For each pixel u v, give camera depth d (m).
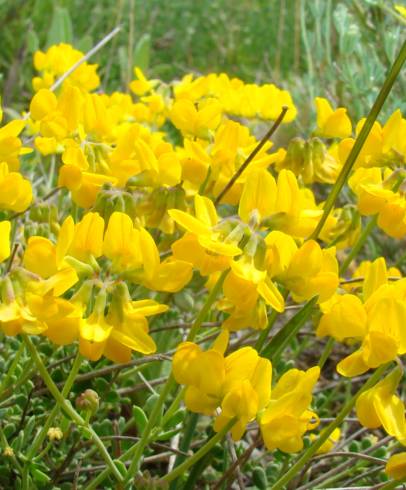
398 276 0.19
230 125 0.18
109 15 0.48
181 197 0.18
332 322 0.15
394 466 0.15
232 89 0.23
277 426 0.14
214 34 0.51
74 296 0.14
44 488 0.18
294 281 0.15
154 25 0.50
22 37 0.42
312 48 0.37
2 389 0.18
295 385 0.15
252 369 0.14
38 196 0.28
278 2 0.52
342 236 0.20
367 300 0.15
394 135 0.18
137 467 0.16
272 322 0.18
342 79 0.31
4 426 0.19
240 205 0.15
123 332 0.14
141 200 0.19
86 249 0.15
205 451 0.15
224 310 0.17
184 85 0.24
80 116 0.19
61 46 0.27
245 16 0.52
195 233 0.14
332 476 0.20
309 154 0.20
